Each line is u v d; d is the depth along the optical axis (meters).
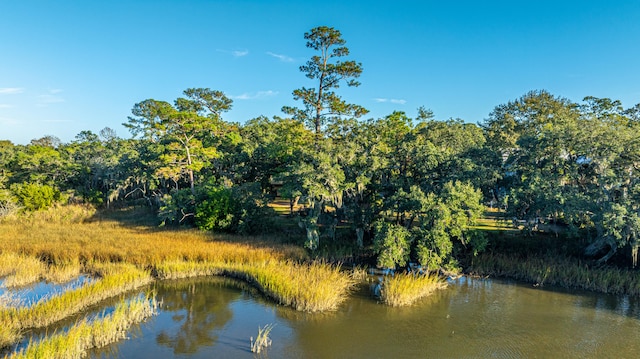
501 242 32.28
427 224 27.77
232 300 24.02
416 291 24.20
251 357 17.50
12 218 44.12
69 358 16.17
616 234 23.48
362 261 32.22
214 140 53.03
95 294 22.62
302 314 22.11
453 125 38.69
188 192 42.91
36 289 24.25
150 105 64.50
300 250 31.77
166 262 28.19
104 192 61.53
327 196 31.97
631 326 20.73
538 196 26.25
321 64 47.25
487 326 20.75
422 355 17.84
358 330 20.22
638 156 25.97
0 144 94.56
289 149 40.75
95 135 95.56
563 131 28.00
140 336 19.28
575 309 22.95
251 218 38.16
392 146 37.56
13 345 17.38
